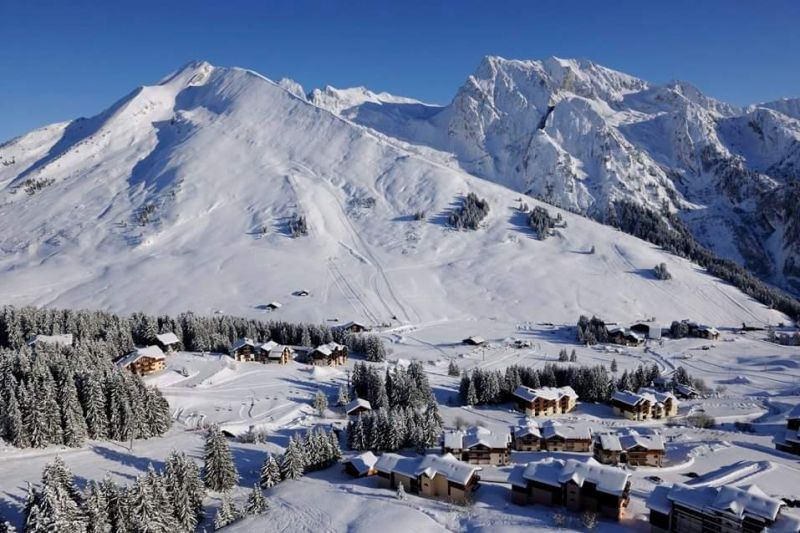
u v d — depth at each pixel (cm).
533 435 9019
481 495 7106
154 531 5784
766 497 5706
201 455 8306
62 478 5816
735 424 10406
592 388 11969
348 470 7950
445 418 10638
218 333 15450
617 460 8288
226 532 6231
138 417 8862
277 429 9888
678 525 5975
